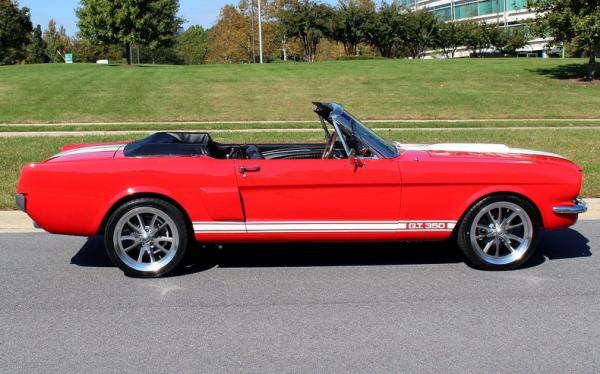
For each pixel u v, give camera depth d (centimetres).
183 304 464
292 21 5462
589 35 2380
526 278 524
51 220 510
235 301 470
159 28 3538
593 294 485
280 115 1900
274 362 368
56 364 366
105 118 1816
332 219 517
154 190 502
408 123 1675
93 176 502
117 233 512
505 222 536
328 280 519
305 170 507
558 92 2350
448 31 5547
